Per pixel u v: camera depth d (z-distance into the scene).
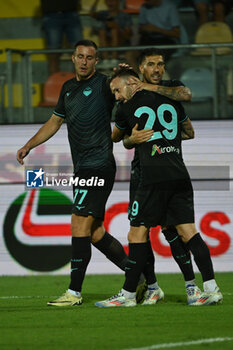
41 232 30.42
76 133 19.88
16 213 30.55
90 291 24.20
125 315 17.36
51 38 37.59
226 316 17.06
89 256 19.69
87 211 19.44
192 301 19.08
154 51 19.12
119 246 21.19
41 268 30.38
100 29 36.97
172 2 36.34
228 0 36.38
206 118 30.12
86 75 19.86
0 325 16.20
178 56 32.59
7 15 38.31
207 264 18.75
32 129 30.72
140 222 18.44
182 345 13.48
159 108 18.53
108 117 19.92
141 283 20.00
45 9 37.41
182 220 18.59
